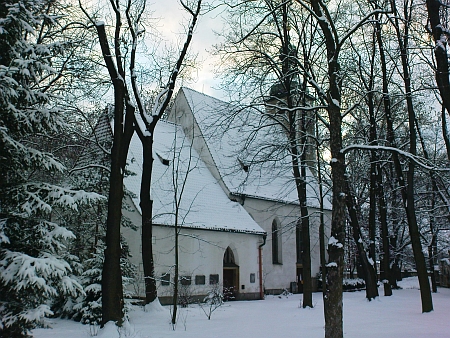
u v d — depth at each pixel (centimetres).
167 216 2322
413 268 5294
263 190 3170
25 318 946
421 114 2727
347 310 1906
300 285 3450
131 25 1762
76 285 1045
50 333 1334
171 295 2228
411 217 1800
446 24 1504
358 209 3597
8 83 1003
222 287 2503
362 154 3103
